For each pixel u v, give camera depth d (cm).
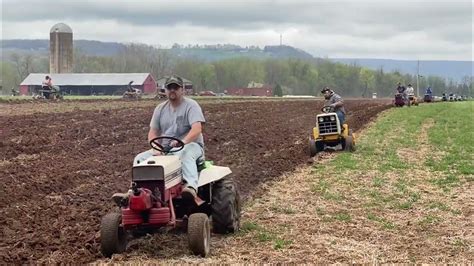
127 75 9731
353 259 875
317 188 1434
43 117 2747
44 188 1338
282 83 15862
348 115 4206
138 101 4716
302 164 1831
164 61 14488
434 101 8038
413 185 1482
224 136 2466
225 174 970
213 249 919
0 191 1267
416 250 929
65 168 1577
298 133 2834
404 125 3325
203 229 870
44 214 1122
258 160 1878
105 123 2608
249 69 15238
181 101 954
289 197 1338
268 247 935
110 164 1686
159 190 855
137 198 823
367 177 1595
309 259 873
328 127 2053
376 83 17138
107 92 9525
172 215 865
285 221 1112
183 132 956
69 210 1158
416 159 1942
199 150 948
